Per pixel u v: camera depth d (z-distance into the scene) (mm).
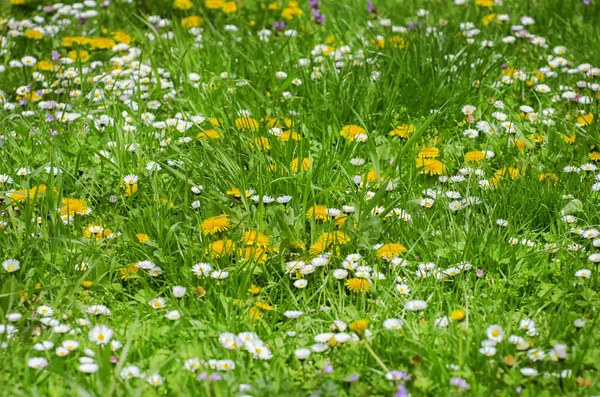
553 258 4730
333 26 8008
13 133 6039
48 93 6594
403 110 6324
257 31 8047
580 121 6027
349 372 3764
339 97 6273
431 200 5055
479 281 4512
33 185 5375
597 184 5176
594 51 7223
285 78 6719
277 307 4410
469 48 7086
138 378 3701
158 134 6000
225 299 4250
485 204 5020
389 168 5305
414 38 7121
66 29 8062
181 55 7172
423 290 4414
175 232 4867
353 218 4863
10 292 4219
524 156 5711
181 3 8281
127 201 5137
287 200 5023
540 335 4055
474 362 3822
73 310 4219
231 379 3658
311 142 5902
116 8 8484
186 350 3848
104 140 5906
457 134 6105
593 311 4223
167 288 4520
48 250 4660
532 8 8320
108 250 4672
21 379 3744
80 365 3748
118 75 6594
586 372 3703
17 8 8602
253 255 4535
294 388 3623
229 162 5293
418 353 3836
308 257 4621
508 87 6777
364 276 4387
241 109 6227
